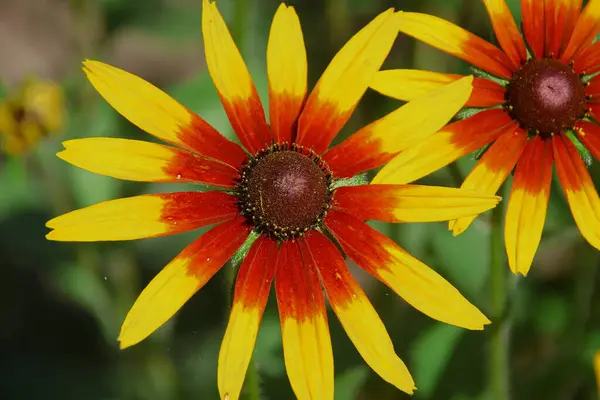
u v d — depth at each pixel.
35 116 0.49
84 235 0.38
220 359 0.38
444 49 0.41
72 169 0.51
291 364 0.38
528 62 0.42
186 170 0.40
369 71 0.40
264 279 0.39
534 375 0.50
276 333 0.46
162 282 0.38
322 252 0.39
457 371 0.47
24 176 0.51
